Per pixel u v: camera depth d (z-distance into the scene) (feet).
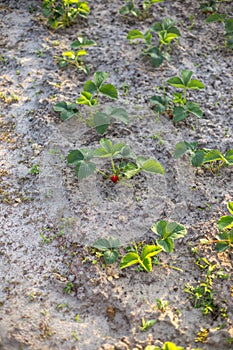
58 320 3.92
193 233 4.28
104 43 5.52
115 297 3.98
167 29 5.35
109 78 5.24
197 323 3.91
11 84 5.19
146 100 5.05
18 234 4.32
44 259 4.19
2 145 4.79
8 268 4.15
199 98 5.10
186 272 4.12
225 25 5.45
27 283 4.08
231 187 4.56
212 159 4.42
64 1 5.42
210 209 4.42
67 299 4.01
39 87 5.14
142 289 4.04
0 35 5.58
